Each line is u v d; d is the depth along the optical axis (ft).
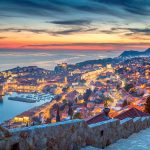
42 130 30.14
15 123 475.72
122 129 47.21
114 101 600.80
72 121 35.04
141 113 82.53
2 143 25.23
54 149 31.60
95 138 38.96
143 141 43.98
